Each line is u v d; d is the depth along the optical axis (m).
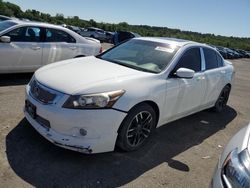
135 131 4.04
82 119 3.46
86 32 37.28
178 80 4.59
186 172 3.89
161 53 4.86
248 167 2.25
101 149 3.63
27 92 4.11
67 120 3.47
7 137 4.09
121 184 3.40
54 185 3.22
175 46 5.03
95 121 3.51
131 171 3.69
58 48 7.65
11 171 3.35
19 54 6.94
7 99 5.68
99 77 3.86
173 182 3.61
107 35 37.50
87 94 3.51
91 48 8.41
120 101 3.65
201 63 5.46
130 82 3.89
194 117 6.24
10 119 4.71
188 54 5.09
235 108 7.65
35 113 3.79
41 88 3.80
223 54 42.25
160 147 4.48
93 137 3.54
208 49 5.86
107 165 3.73
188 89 4.87
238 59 47.91
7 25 7.05
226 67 6.54
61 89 3.61
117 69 4.30
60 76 3.89
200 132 5.42
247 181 2.17
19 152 3.76
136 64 4.66
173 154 4.34
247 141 2.55
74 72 4.03
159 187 3.46
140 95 3.86
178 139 4.92
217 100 6.46
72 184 3.27
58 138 3.52
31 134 4.25
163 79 4.36
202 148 4.73
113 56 5.06
